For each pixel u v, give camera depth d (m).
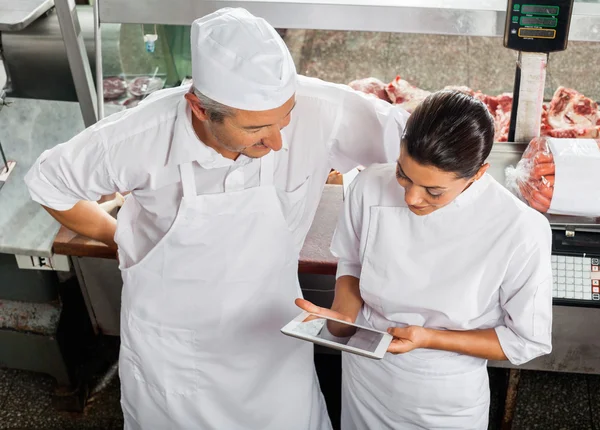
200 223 1.55
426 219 1.45
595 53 2.51
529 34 1.82
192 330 1.72
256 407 1.88
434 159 1.21
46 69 2.03
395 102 2.40
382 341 1.41
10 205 2.13
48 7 1.99
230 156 1.47
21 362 2.40
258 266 1.65
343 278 1.69
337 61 2.54
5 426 2.47
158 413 1.87
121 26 2.11
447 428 1.67
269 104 1.28
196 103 1.34
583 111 2.29
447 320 1.50
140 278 1.66
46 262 2.10
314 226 2.02
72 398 2.46
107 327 2.48
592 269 1.84
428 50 2.53
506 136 2.30
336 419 2.45
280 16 1.90
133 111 1.50
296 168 1.58
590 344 2.08
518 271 1.40
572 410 2.48
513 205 1.39
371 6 1.87
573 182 1.72
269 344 1.79
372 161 1.67
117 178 1.52
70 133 2.40
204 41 1.26
